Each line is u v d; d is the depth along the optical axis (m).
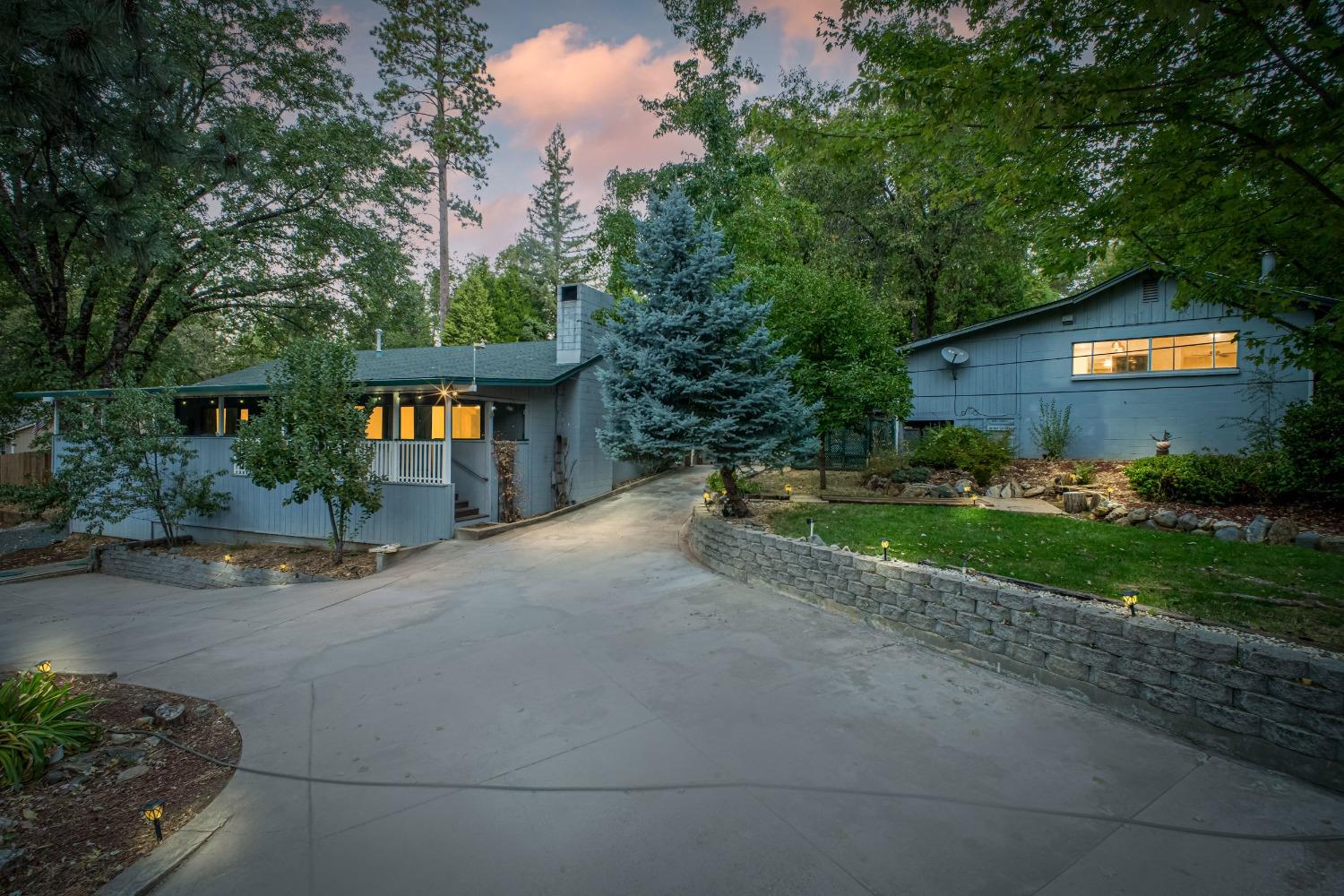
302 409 9.53
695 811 2.94
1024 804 2.93
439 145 23.97
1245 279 4.93
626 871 2.53
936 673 4.56
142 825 2.97
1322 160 3.86
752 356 8.52
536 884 2.47
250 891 2.48
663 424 8.26
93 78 4.17
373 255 17.88
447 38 23.75
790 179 21.36
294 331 19.61
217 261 15.46
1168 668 3.62
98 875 2.58
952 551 6.48
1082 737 3.57
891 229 20.41
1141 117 3.54
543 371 13.47
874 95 4.11
